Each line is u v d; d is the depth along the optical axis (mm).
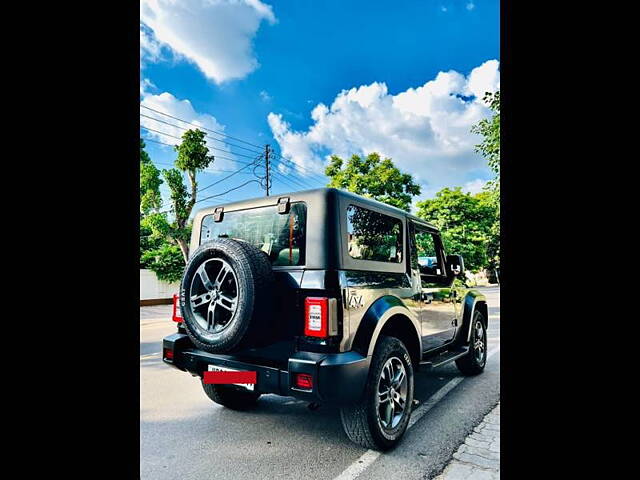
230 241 2756
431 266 4684
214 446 2996
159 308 16359
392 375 2955
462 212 29484
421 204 31297
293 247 2855
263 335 2580
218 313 2736
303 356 2523
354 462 2715
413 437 3100
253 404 3961
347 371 2441
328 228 2691
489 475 2521
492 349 6633
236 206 3354
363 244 3002
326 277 2592
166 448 2977
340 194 2836
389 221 3414
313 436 3166
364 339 2658
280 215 3002
